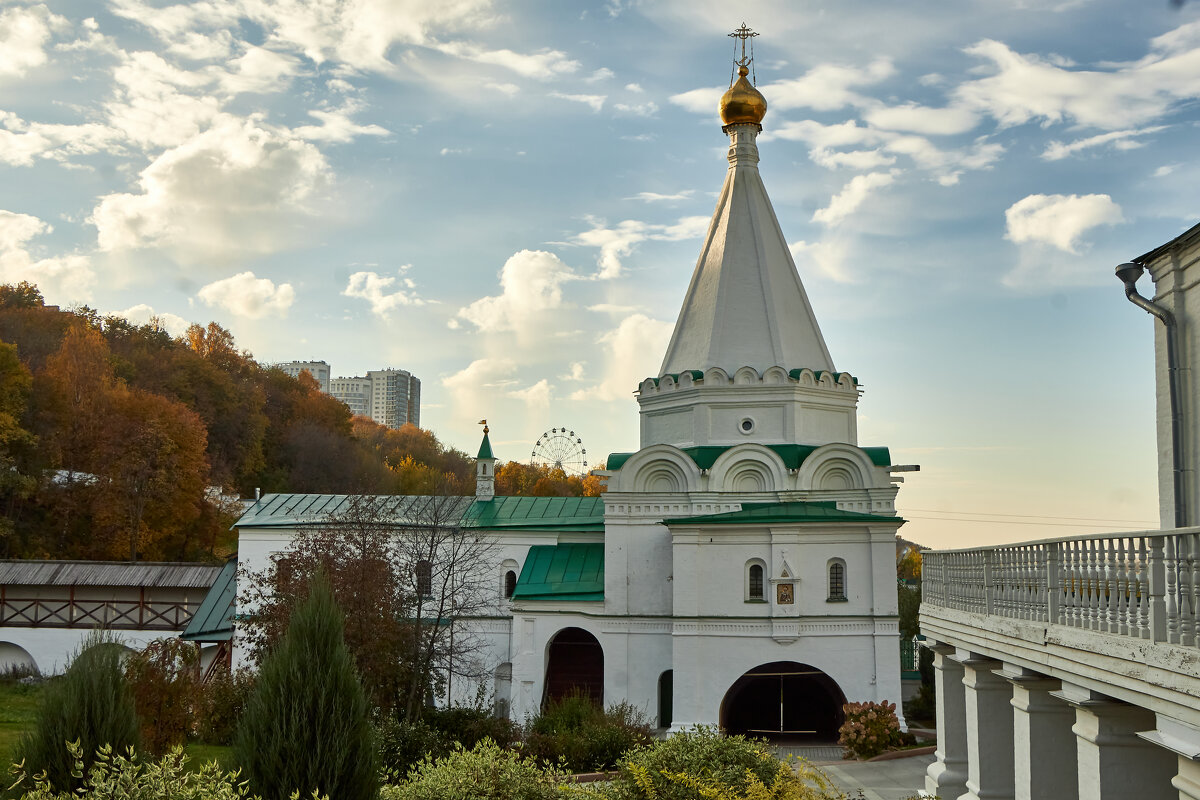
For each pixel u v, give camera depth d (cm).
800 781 1839
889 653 3825
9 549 6138
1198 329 1591
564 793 1823
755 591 3875
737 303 4406
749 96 4625
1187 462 1616
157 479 6844
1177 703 1038
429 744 2695
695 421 4312
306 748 1530
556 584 4394
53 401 6975
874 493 4081
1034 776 1551
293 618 1617
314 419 10706
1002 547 1670
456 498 4844
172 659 3055
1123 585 1200
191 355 9431
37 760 1534
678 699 3809
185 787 1372
